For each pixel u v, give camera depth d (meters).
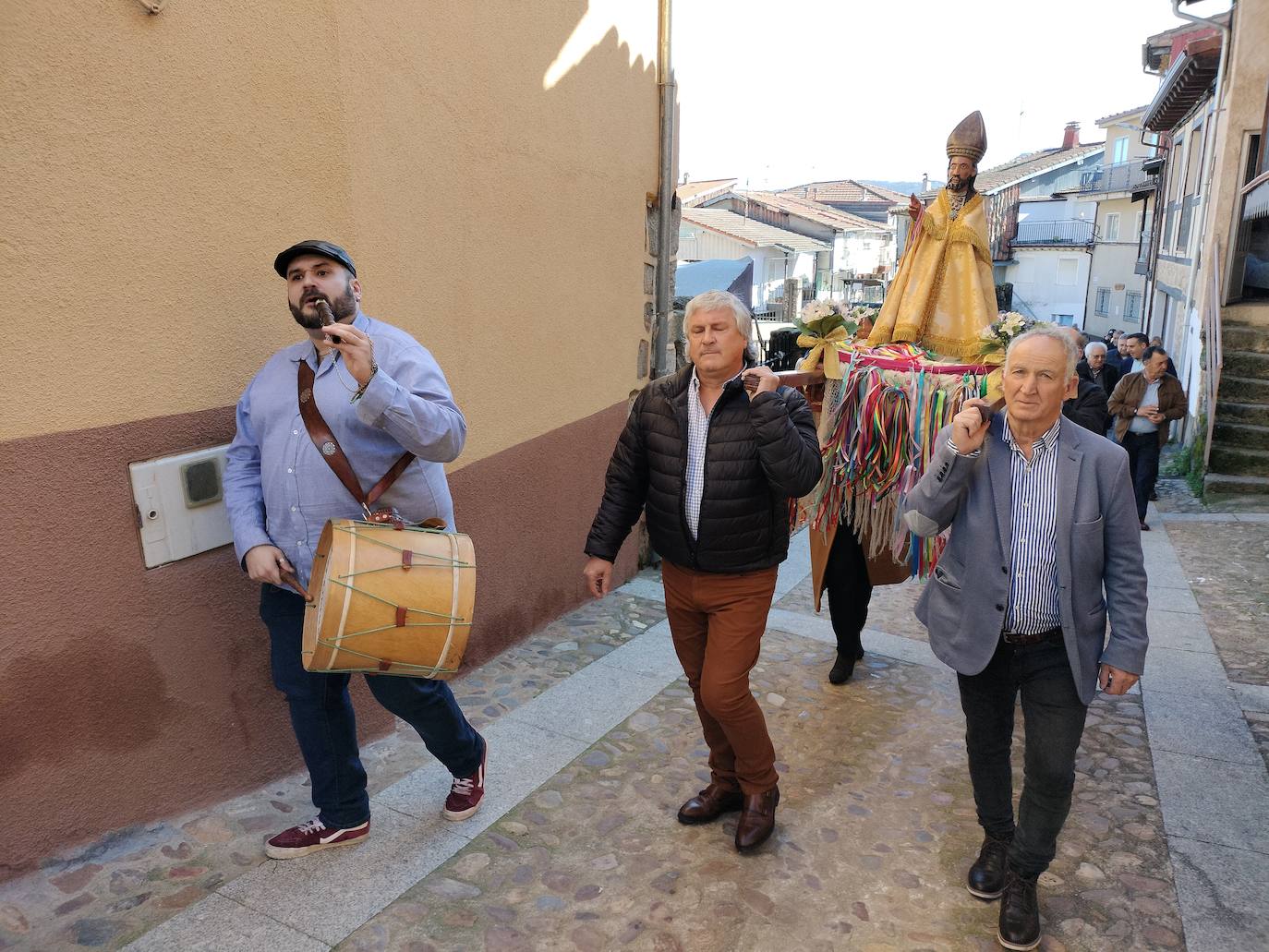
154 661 2.58
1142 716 3.85
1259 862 2.79
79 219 2.27
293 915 2.42
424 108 3.49
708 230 34.28
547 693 3.92
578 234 4.82
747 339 2.62
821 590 4.04
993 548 2.37
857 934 2.46
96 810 2.49
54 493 2.29
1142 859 2.82
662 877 2.68
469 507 4.05
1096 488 2.29
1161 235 18.83
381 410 2.21
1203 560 6.63
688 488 2.67
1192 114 14.72
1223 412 9.48
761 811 2.80
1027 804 2.40
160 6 2.38
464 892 2.56
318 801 2.67
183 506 2.60
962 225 3.88
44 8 2.14
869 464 3.73
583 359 5.00
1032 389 2.23
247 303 2.75
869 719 3.80
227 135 2.63
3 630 2.22
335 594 2.16
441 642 2.30
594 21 4.75
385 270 3.35
